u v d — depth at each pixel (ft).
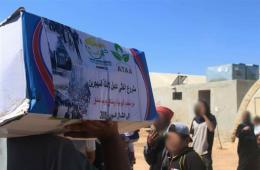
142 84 8.89
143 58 9.18
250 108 96.07
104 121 7.86
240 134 33.65
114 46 8.45
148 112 8.95
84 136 8.05
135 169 55.47
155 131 20.22
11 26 6.64
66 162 7.59
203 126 32.32
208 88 112.88
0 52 6.71
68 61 7.00
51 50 6.77
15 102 6.41
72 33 7.36
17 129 6.93
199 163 17.80
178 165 17.90
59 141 7.65
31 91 6.35
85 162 7.81
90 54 7.64
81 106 7.11
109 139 8.05
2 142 7.64
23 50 6.45
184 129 18.02
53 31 6.94
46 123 6.94
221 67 115.55
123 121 8.20
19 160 7.51
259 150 33.42
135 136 22.66
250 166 33.19
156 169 20.04
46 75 6.56
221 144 90.79
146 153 20.58
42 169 7.48
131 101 8.47
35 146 7.54
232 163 64.75
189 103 119.85
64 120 7.05
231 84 105.40
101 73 7.71
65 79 6.86
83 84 7.23
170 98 126.41
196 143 32.27
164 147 19.62
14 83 6.47
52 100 6.55
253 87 98.22
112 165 8.00
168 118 19.98
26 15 6.56
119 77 8.18
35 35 6.61
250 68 114.83
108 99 7.80
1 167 7.59
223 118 106.22
